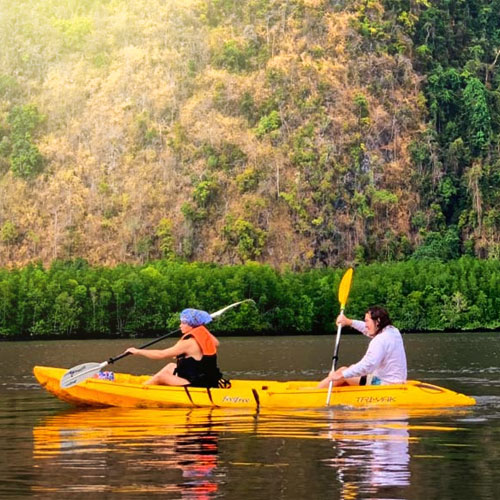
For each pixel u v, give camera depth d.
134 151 154.12
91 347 74.00
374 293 104.00
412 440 21.25
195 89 159.25
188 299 100.75
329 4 165.12
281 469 17.98
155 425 23.75
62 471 17.86
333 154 149.62
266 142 151.25
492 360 51.75
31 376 42.88
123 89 160.50
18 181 152.62
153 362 50.53
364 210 146.88
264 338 87.31
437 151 155.12
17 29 169.00
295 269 141.62
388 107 156.88
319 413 25.80
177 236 145.00
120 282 99.44
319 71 157.88
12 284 97.50
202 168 149.62
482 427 23.22
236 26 165.38
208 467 18.19
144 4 170.00
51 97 161.12
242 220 144.12
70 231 148.25
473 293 105.38
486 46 172.25
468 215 151.25
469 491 16.16
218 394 27.08
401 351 27.73
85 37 168.50
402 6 167.12
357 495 15.88
